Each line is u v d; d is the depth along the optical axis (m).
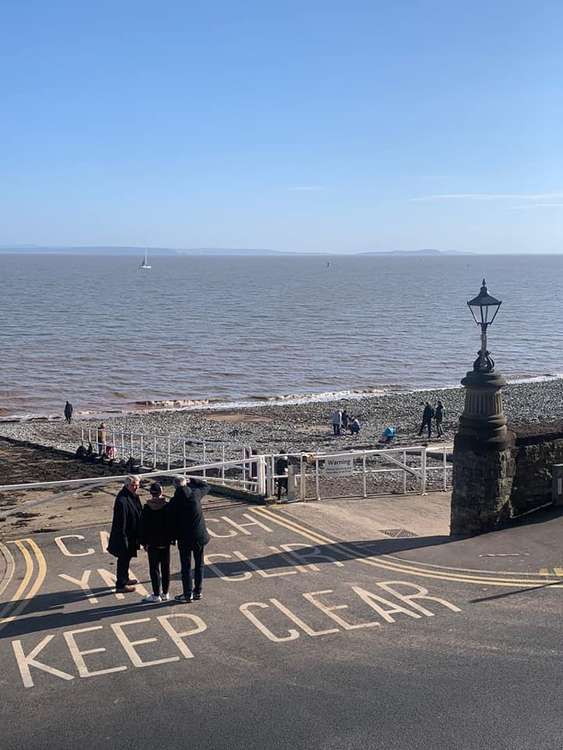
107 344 72.06
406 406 42.12
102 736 6.14
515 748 5.89
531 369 62.00
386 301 136.50
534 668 7.27
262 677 7.14
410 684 6.96
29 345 70.44
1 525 12.59
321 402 44.59
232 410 41.69
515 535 11.61
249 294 154.50
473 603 8.99
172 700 6.73
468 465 11.75
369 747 5.92
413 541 11.54
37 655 7.68
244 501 14.09
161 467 20.83
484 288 11.79
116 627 8.37
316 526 12.38
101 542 11.59
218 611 8.80
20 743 6.05
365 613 8.71
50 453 22.48
